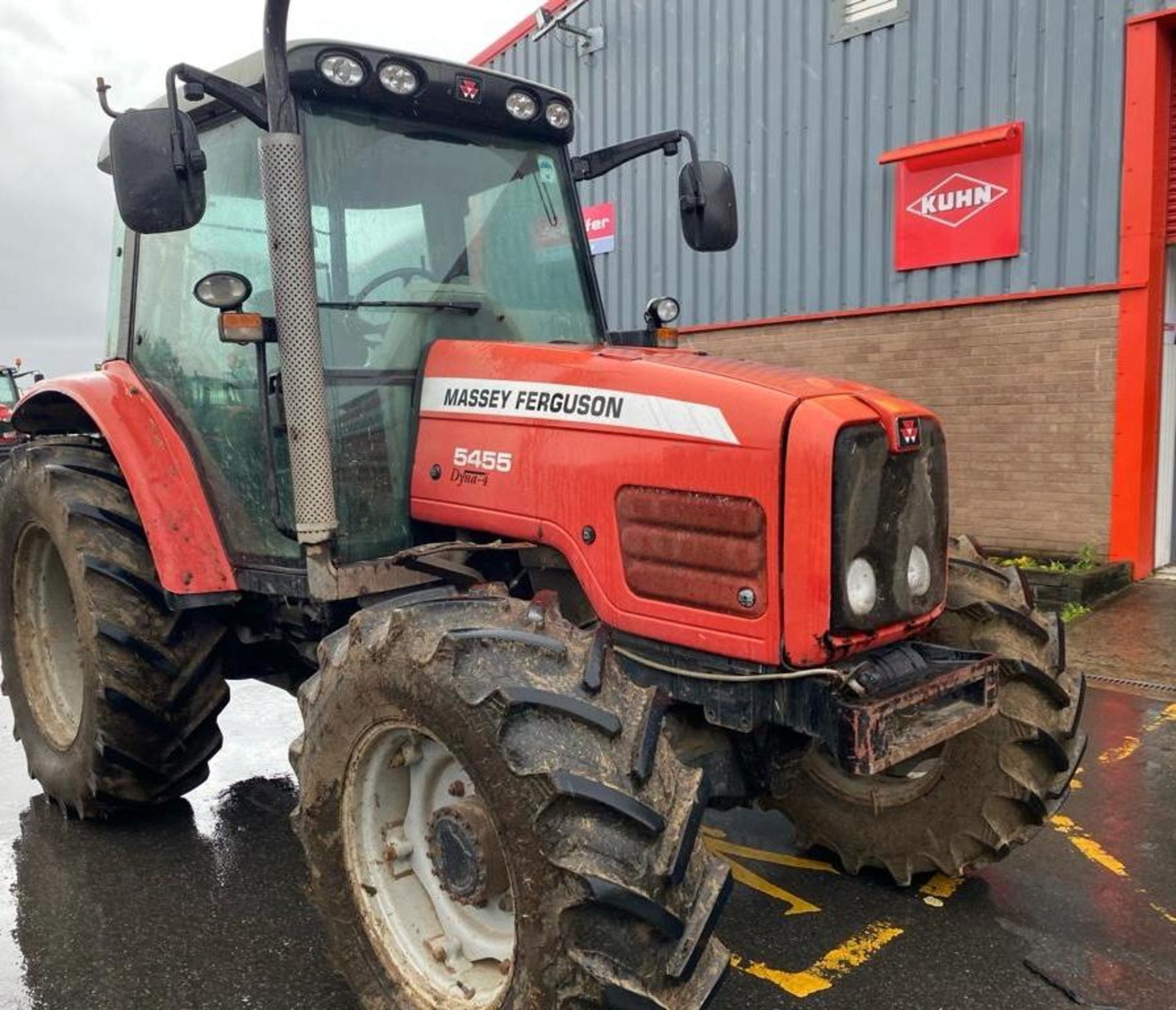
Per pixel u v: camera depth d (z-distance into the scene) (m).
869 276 8.05
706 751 2.69
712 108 8.91
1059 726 2.96
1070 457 7.11
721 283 9.05
